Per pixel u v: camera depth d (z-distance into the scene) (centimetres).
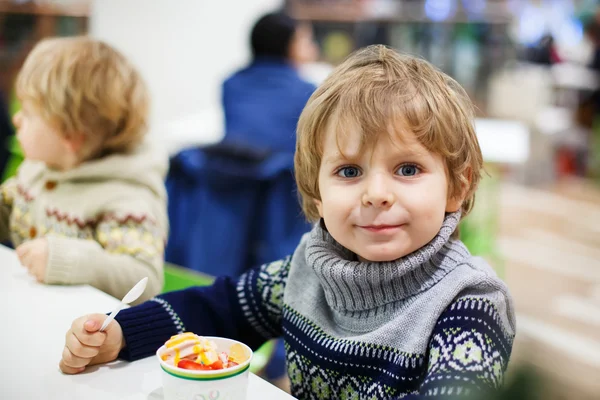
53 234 126
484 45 508
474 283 74
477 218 218
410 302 77
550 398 25
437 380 66
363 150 72
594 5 590
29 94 123
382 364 77
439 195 73
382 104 72
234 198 212
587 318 280
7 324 86
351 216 74
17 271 110
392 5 514
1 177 214
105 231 123
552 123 530
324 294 87
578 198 495
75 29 353
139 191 128
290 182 212
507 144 264
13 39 329
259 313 95
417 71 78
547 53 564
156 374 74
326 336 83
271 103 254
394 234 72
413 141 72
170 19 396
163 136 297
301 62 282
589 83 545
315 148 79
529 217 443
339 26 511
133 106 132
